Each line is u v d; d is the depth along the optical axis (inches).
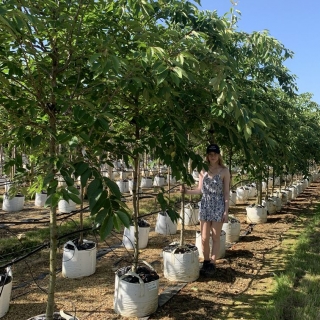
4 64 73.8
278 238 231.6
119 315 118.6
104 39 78.6
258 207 280.7
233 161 280.8
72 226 236.5
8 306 123.3
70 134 66.5
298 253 192.5
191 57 75.0
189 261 149.7
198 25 105.4
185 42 89.0
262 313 122.0
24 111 79.9
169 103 99.2
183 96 111.2
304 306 128.5
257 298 136.2
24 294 138.0
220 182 155.3
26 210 309.0
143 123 105.2
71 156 73.4
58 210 305.7
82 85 84.7
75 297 134.2
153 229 254.5
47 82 79.9
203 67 90.0
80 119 68.7
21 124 75.9
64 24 70.2
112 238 225.5
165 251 155.7
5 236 212.7
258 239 229.0
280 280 151.2
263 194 452.8
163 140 92.2
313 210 353.4
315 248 206.1
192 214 267.9
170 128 93.9
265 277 159.6
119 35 88.7
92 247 162.4
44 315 94.3
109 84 84.7
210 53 91.4
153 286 119.7
